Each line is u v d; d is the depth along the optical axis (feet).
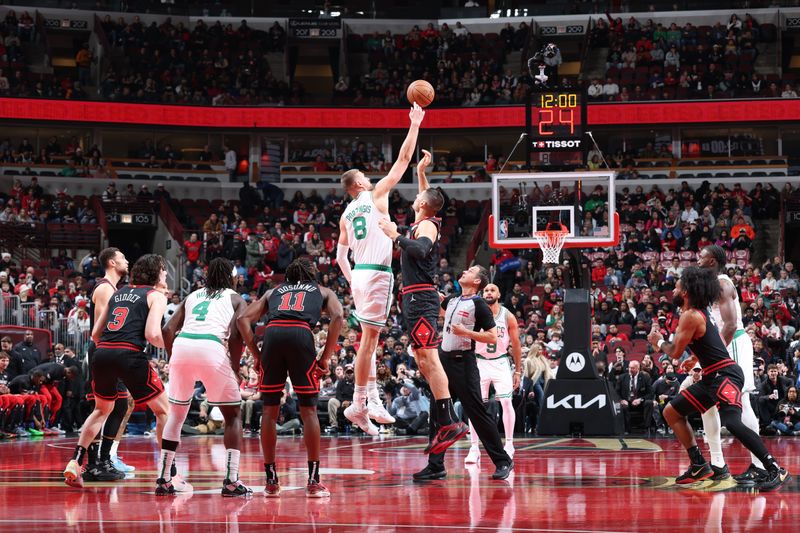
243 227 83.61
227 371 22.71
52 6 106.22
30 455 36.37
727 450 36.40
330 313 22.49
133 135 101.76
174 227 85.92
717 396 23.30
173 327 23.52
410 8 113.60
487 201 95.20
